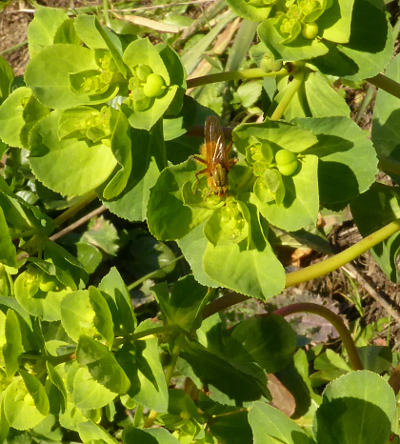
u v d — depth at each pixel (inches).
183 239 6.9
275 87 8.5
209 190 6.7
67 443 9.9
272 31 6.8
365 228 8.4
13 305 7.6
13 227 7.5
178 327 7.8
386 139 8.4
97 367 7.0
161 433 7.3
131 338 7.3
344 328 8.8
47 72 6.8
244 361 8.3
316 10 6.7
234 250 6.8
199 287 7.9
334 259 7.7
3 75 7.6
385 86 7.6
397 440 7.5
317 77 7.7
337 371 9.6
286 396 8.8
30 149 6.9
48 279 7.7
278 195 6.6
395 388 8.6
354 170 6.9
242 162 6.7
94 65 6.9
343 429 7.1
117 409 10.2
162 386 7.2
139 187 7.0
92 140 6.8
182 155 8.1
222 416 8.6
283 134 6.5
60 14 7.1
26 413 7.3
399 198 8.2
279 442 7.0
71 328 7.3
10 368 7.2
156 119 6.7
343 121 6.8
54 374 7.1
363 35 7.1
